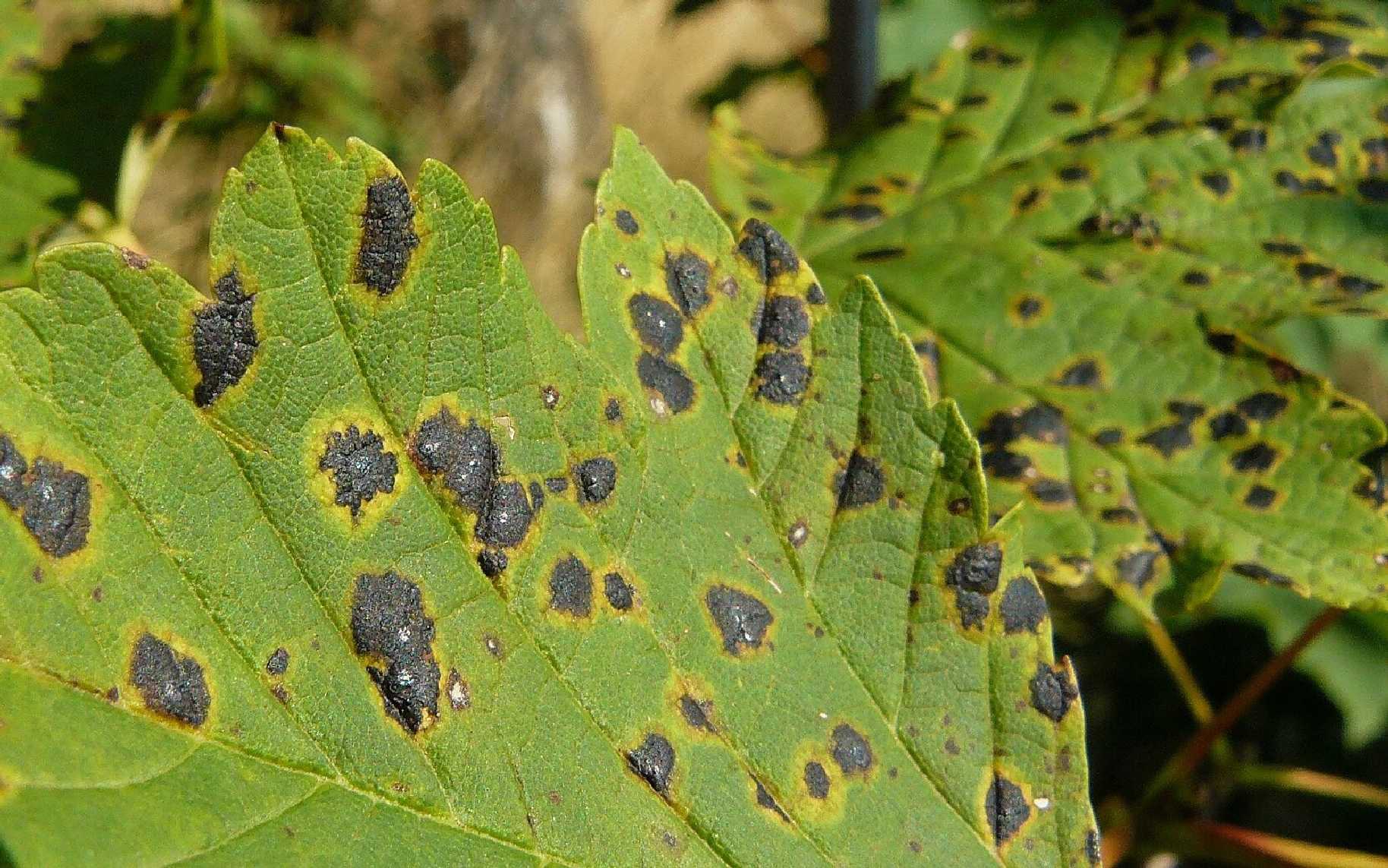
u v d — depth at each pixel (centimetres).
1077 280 56
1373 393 120
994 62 63
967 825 45
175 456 41
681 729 44
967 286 57
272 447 42
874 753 45
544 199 256
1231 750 72
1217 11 62
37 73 62
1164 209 58
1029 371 55
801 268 46
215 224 42
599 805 43
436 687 43
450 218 43
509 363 44
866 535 46
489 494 43
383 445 43
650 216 46
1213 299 56
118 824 39
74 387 41
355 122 212
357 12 236
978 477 46
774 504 46
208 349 42
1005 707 46
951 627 46
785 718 45
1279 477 53
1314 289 56
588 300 45
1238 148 59
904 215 59
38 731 40
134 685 41
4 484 40
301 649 42
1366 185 58
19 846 38
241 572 42
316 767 42
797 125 232
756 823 44
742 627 45
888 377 46
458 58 247
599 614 44
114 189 61
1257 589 100
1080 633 119
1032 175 59
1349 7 71
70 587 40
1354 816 116
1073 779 46
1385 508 52
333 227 42
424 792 42
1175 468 53
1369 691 97
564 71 256
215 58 60
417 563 43
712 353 46
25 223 60
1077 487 53
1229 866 64
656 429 45
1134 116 60
